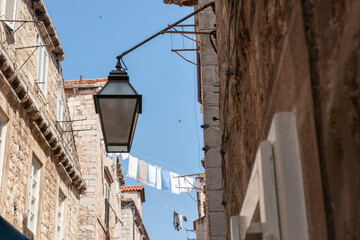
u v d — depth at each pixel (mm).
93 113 25453
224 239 9562
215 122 10375
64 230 18984
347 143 1392
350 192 1362
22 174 14242
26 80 14609
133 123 7238
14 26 13641
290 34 1990
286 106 2086
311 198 1686
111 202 29516
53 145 17141
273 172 2025
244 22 3641
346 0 1409
